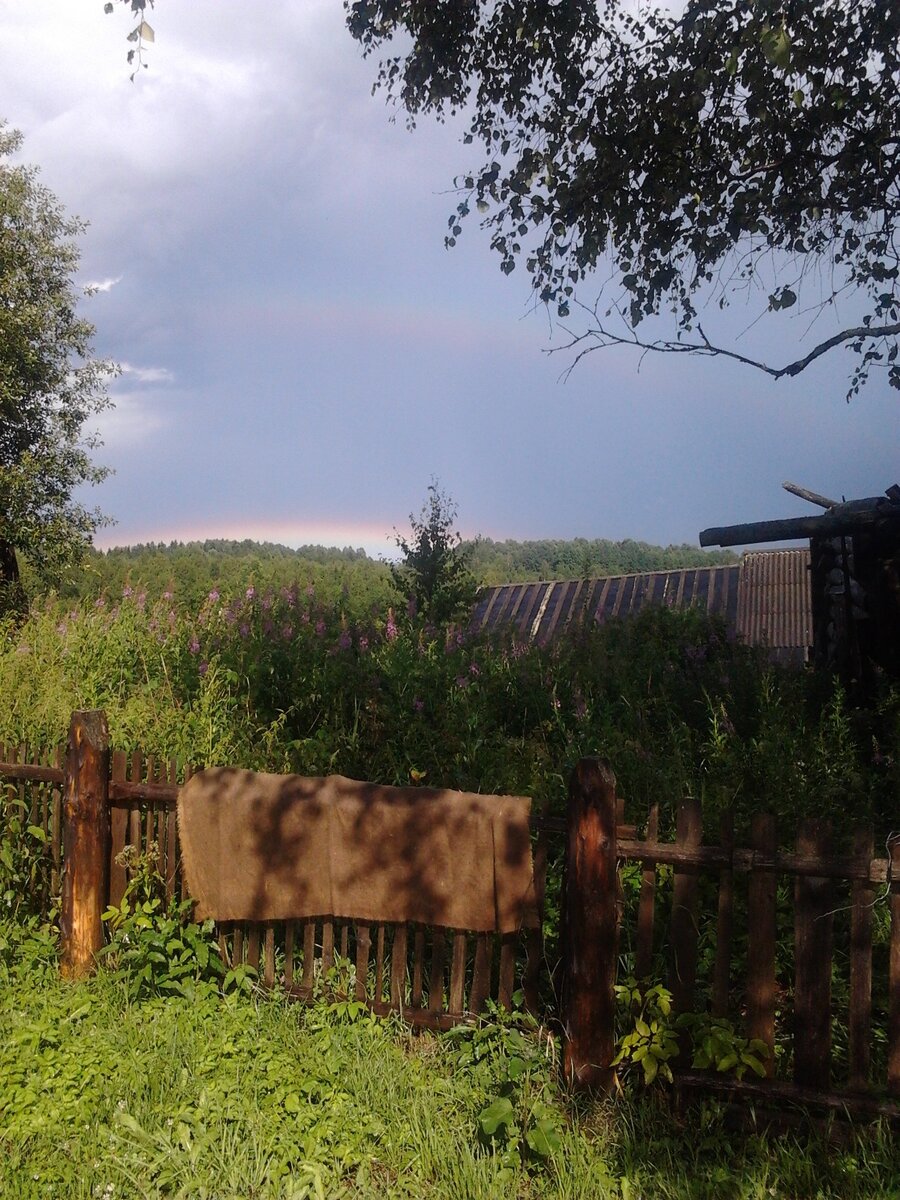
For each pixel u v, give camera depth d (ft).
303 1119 11.38
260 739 24.00
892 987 11.13
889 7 21.62
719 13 23.07
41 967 15.31
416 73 27.37
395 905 13.46
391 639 32.09
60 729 23.70
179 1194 10.02
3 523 61.82
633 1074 12.07
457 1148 11.06
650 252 27.14
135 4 17.83
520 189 26.23
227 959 14.80
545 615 60.23
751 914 11.59
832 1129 11.11
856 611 32.42
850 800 19.75
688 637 39.78
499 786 20.13
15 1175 10.21
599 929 11.80
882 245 26.30
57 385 67.41
